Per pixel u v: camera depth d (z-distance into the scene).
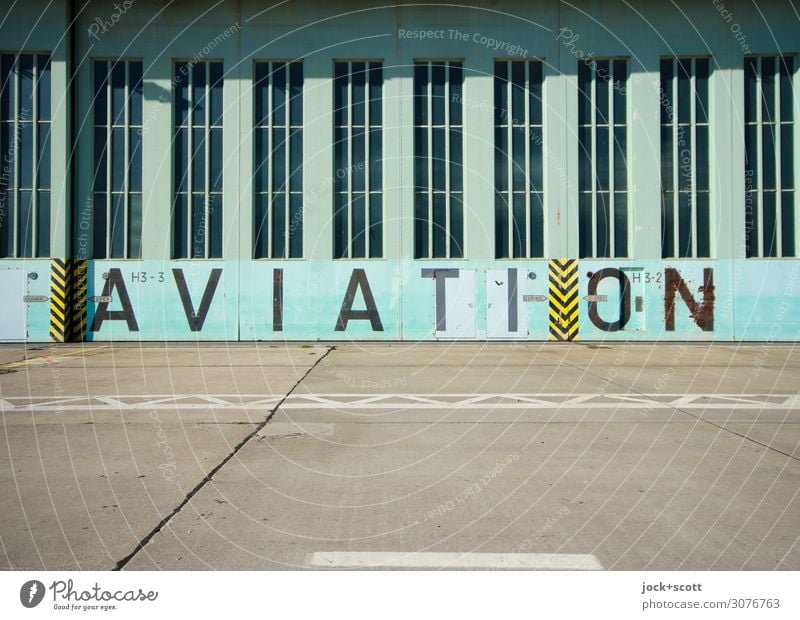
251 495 4.52
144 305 17.77
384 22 17.95
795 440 6.21
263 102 17.95
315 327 17.94
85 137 17.64
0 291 17.39
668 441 6.17
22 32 17.38
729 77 17.69
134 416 7.35
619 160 17.94
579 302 17.91
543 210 17.97
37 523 3.97
